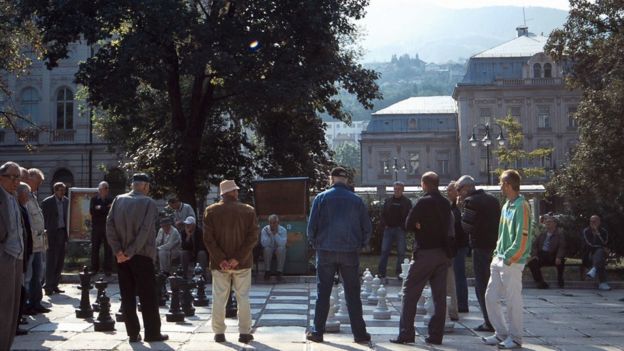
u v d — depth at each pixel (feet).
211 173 98.63
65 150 160.56
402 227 57.47
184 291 38.50
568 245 72.38
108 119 127.13
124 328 34.24
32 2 80.69
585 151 91.15
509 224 30.35
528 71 266.77
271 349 28.86
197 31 78.79
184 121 91.20
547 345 30.89
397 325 36.17
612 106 88.17
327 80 86.53
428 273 30.68
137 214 30.19
